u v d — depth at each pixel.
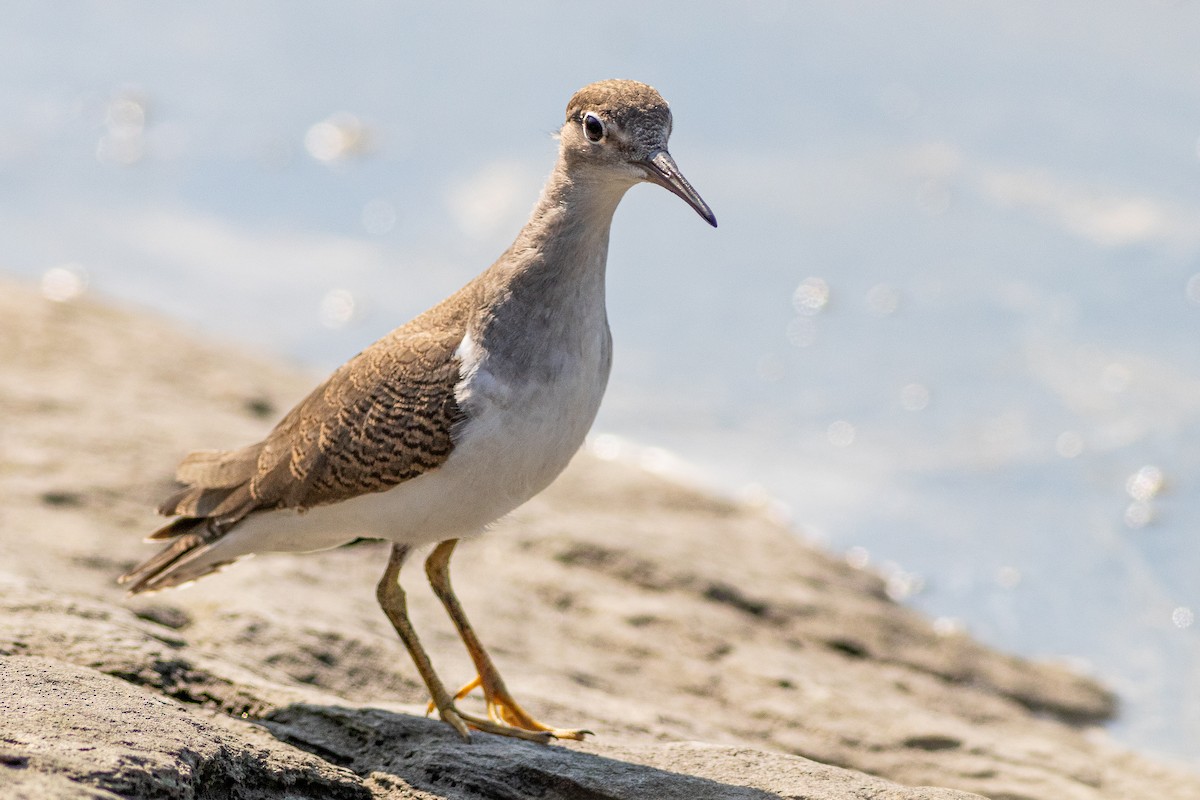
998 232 20.16
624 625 12.05
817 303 19.09
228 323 19.05
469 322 8.48
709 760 8.24
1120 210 20.27
